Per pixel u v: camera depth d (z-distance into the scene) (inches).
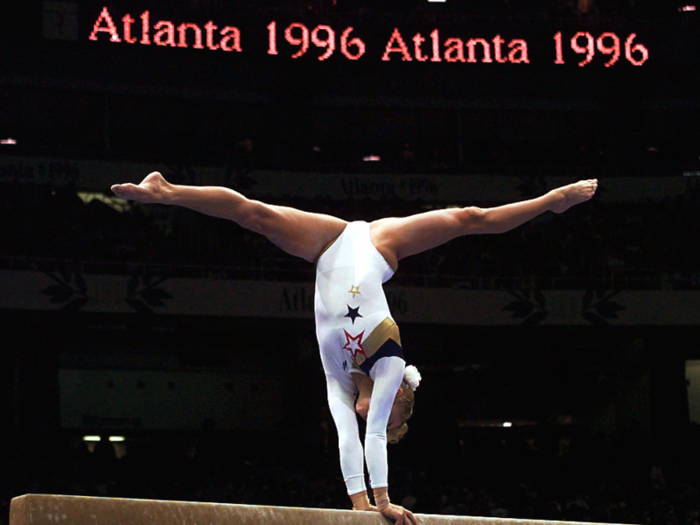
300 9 1515.7
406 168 1609.3
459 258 1519.4
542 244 1555.1
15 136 1579.7
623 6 1642.5
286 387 1540.4
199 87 1649.9
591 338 1517.0
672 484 1386.6
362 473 298.2
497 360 1669.5
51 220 1385.3
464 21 1578.5
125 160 1502.2
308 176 1578.5
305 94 1620.3
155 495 1202.0
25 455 1232.8
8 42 1391.5
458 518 274.4
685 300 1465.3
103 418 1534.2
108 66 1577.3
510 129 1769.2
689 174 1676.9
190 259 1402.6
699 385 1609.3
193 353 1584.6
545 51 1567.4
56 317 1267.2
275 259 1427.2
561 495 1326.3
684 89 1715.1
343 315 299.0
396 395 312.3
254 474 1301.7
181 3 1460.4
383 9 1596.9
